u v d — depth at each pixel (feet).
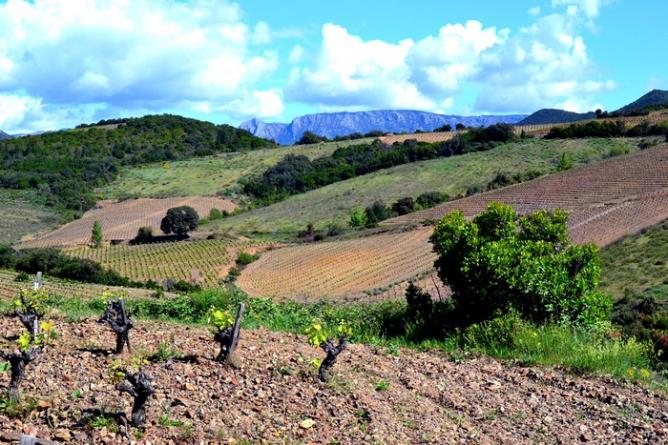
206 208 401.90
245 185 444.14
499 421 25.30
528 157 385.29
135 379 18.53
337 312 50.96
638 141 387.14
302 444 19.69
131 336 31.96
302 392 24.32
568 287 43.78
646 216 196.95
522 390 29.96
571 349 37.19
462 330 43.06
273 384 24.79
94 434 17.87
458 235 49.32
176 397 21.72
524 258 44.29
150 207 404.77
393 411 24.16
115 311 27.73
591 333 42.24
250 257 270.87
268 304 51.37
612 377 33.06
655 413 27.73
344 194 382.22
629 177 261.03
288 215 360.28
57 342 28.63
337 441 20.38
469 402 27.27
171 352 28.07
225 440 18.97
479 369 33.42
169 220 334.24
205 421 20.03
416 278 186.19
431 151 438.40
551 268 43.70
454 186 357.41
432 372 31.42
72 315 38.04
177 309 49.39
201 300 49.83
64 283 144.46
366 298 167.73
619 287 140.77
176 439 18.49
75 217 388.16
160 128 628.69
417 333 45.06
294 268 234.79
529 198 269.85
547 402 28.35
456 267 48.96
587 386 30.91
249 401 22.58
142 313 48.85
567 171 301.22
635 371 34.99
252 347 31.09
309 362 28.99
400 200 327.47
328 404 23.47
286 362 28.60
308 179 438.40
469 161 398.01
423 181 375.45
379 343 39.65
